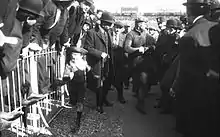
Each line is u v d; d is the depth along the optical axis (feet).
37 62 14.79
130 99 24.31
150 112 20.02
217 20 14.16
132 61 21.33
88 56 19.39
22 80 13.20
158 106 21.06
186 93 11.66
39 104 15.78
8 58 10.64
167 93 18.10
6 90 11.89
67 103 20.76
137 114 19.65
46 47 15.44
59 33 16.19
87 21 22.30
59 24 15.90
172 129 16.61
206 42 10.91
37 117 14.76
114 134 15.72
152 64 20.85
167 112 19.48
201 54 10.88
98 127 16.76
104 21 20.30
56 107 19.39
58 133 15.31
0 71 11.01
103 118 18.61
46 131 15.35
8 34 10.47
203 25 11.29
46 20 14.35
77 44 21.49
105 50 20.08
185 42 11.30
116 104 22.59
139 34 21.81
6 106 12.25
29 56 13.56
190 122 12.09
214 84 10.94
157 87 28.96
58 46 18.22
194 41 11.05
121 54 22.72
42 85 15.42
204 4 11.73
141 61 20.59
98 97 20.03
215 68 10.87
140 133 15.96
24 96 13.35
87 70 17.48
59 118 17.85
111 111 20.47
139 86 20.44
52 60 17.26
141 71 20.38
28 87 13.34
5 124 10.94
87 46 19.38
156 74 21.29
